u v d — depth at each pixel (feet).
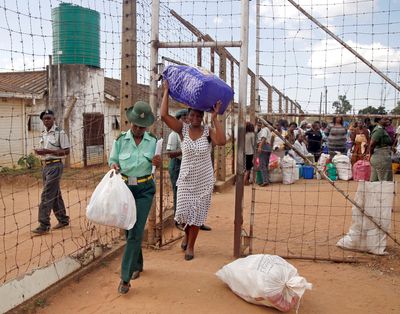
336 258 17.15
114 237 20.12
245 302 12.94
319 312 12.52
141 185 13.94
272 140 39.60
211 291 13.62
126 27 18.21
